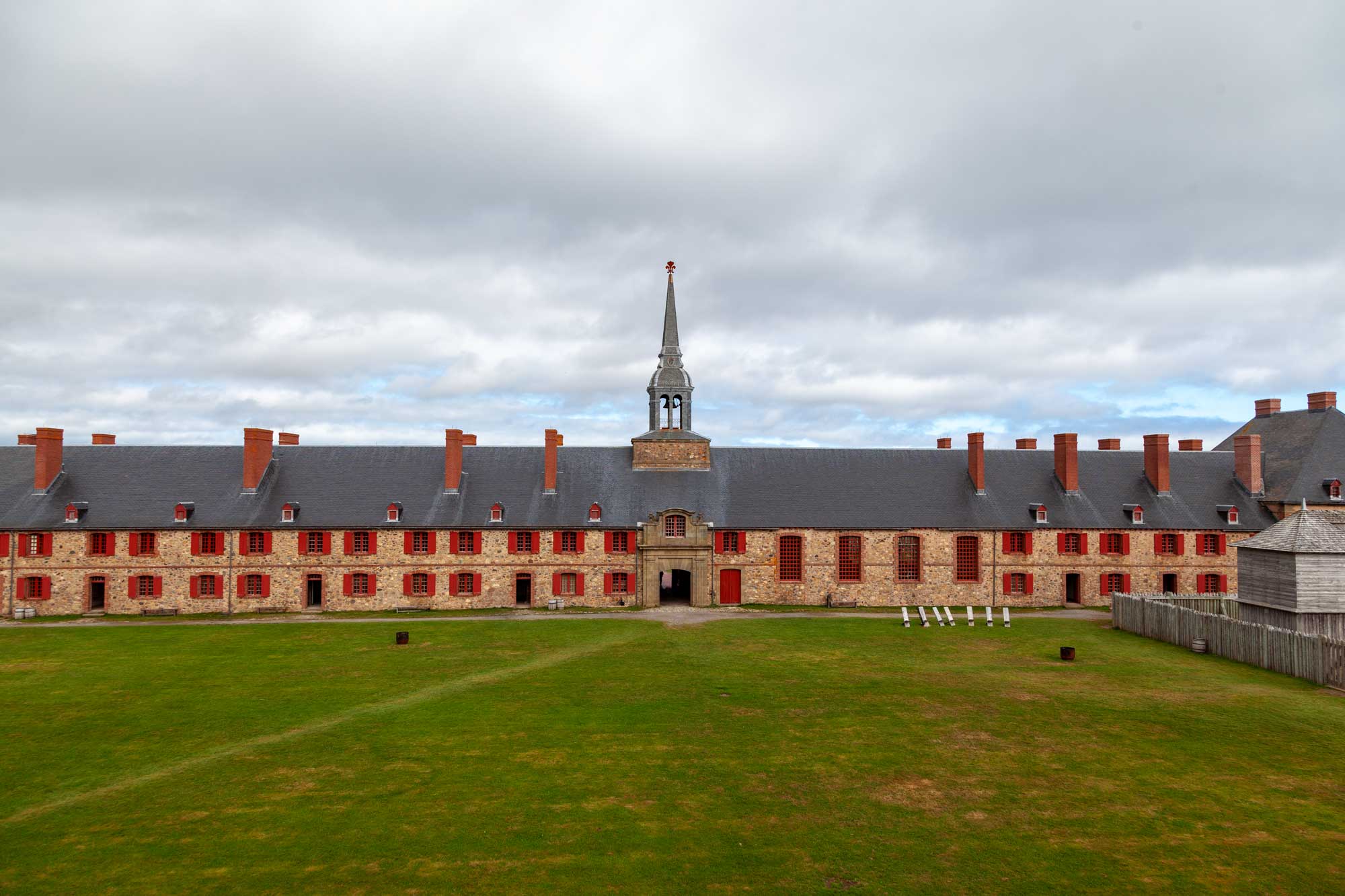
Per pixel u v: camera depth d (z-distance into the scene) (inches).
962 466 2114.9
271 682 1158.3
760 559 1952.5
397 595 1900.8
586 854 617.6
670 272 2158.0
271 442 2023.9
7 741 886.4
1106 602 1952.5
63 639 1520.7
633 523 1942.7
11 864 602.5
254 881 578.9
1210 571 1950.1
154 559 1855.3
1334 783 757.3
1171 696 1060.5
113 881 579.2
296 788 751.1
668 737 896.3
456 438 2005.4
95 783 765.3
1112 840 639.1
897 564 1951.3
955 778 772.0
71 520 1840.6
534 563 1924.2
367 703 1037.8
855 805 709.9
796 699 1051.9
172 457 2025.1
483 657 1325.0
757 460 2127.2
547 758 829.8
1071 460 2021.4
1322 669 1114.7
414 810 700.7
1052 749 855.1
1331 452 1980.8
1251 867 595.5
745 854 617.0
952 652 1362.0
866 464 2123.5
